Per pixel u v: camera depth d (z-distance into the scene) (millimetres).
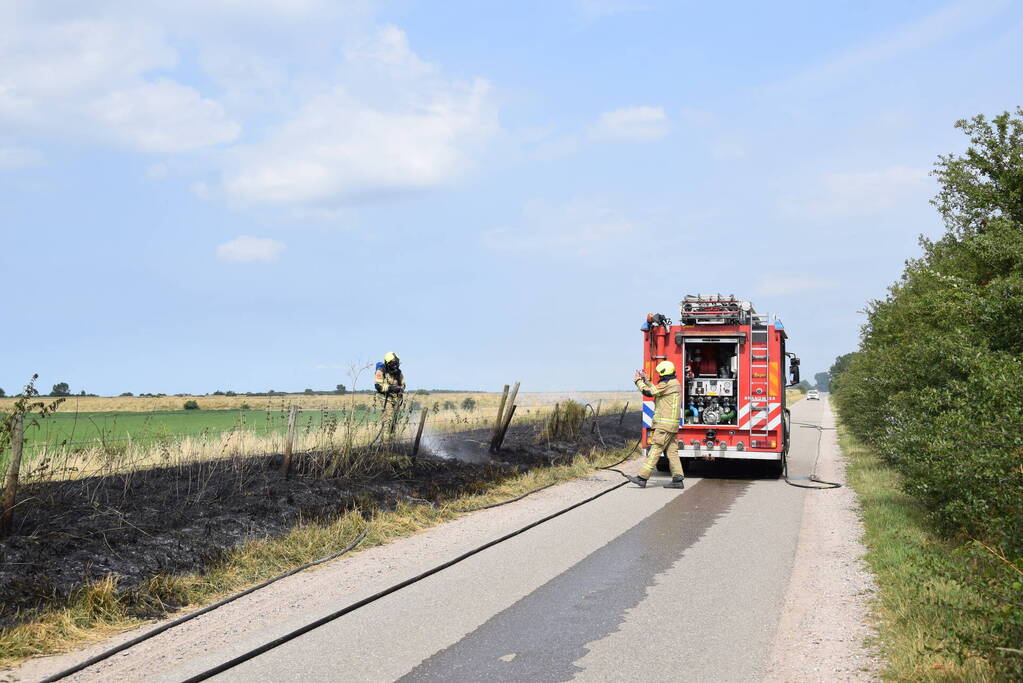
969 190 11031
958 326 9859
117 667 5551
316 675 5293
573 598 7098
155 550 8008
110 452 10883
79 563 7312
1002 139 11031
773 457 16172
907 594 6520
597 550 9203
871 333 19641
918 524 9609
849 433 27422
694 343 16969
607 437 24766
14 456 7613
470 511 12188
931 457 8203
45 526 7941
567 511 12141
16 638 5918
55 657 5793
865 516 11023
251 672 5383
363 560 8922
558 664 5395
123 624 6562
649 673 5199
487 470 15250
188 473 11289
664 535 10117
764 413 16266
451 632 6160
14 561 6980
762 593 7184
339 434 13820
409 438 17234
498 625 6316
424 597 7219
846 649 5566
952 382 8938
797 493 14188
